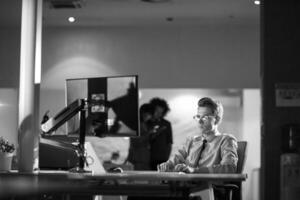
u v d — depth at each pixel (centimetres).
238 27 862
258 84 856
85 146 436
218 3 727
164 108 836
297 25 387
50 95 874
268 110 385
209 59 864
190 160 475
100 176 345
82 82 434
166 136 803
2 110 836
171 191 358
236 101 847
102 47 877
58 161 448
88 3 733
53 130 429
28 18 429
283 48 386
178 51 868
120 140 805
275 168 380
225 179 346
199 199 394
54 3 734
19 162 421
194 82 863
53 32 880
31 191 281
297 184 368
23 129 424
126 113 415
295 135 375
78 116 438
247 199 821
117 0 716
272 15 388
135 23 850
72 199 422
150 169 796
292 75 385
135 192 358
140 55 872
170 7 752
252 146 831
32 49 428
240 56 861
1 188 260
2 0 689
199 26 865
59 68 877
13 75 838
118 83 419
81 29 880
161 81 867
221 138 468
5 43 842
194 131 833
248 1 717
